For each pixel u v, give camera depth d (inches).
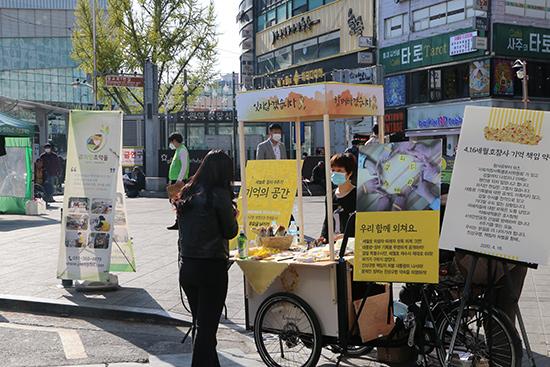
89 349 223.0
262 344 199.0
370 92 205.9
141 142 1206.3
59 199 909.8
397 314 188.5
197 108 2033.7
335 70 1145.4
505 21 911.0
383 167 174.1
